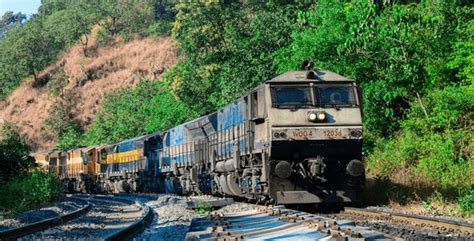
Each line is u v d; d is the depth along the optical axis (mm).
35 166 63500
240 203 39875
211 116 48875
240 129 38250
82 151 99000
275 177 31875
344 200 32156
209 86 92938
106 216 40406
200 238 15773
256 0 91875
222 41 85188
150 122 111125
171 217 34875
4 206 51188
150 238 24359
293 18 72312
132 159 83250
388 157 44500
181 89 96562
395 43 45188
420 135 44656
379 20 46312
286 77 32594
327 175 32062
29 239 24891
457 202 31688
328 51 48531
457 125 43156
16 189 53500
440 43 45281
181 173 62531
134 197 70750
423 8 48625
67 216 37062
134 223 28484
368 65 47312
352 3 50312
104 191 95375
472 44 43469
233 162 39938
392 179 40500
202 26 86375
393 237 18203
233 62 72875
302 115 31547
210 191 52250
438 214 29234
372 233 14336
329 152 31781
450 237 17734
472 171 38094
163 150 71312
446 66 45062
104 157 96500
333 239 14102
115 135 130250
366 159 47188
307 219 19266
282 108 31625
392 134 48625
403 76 45375
